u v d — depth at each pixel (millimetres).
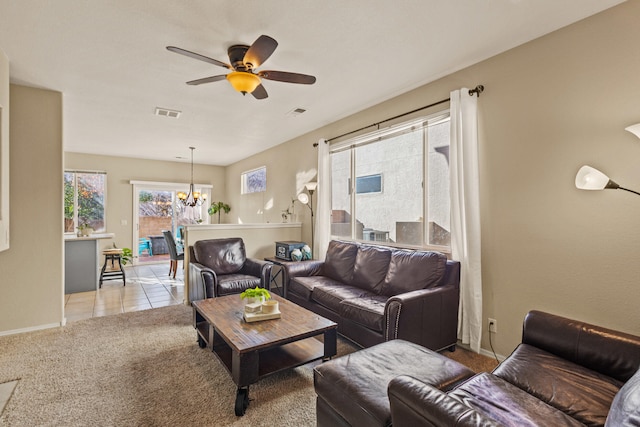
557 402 1339
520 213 2488
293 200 5473
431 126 3242
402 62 2768
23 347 2805
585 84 2154
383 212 3773
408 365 1620
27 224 3197
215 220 8438
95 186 6918
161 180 7695
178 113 4121
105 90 3344
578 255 2189
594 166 2111
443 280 2770
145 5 1991
